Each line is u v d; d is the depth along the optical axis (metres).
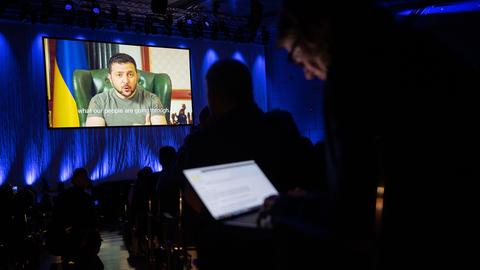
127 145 9.02
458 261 0.69
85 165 8.61
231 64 1.20
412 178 0.70
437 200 0.69
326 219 0.73
